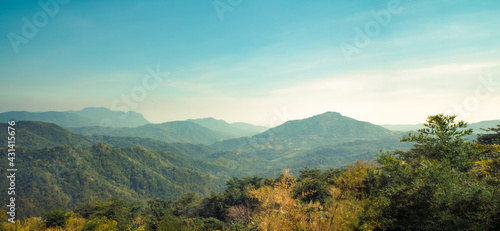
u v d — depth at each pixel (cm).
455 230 563
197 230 2117
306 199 1424
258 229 992
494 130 2039
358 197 966
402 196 695
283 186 1360
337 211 809
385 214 702
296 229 780
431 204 636
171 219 1531
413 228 619
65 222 1588
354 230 720
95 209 5094
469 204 599
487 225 546
